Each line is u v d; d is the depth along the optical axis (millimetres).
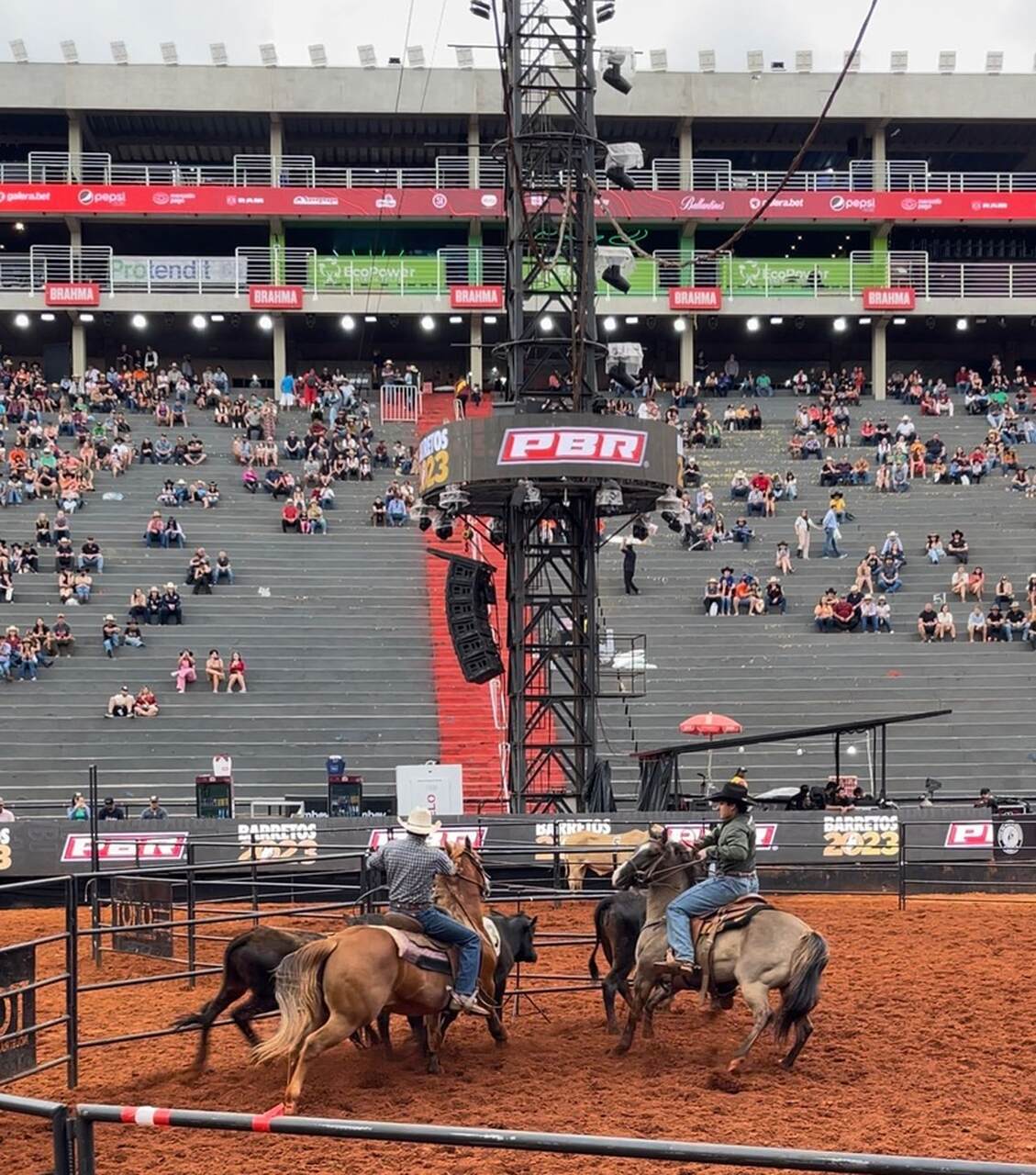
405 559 44188
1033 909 22562
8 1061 11094
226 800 27594
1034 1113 10633
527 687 28078
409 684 38344
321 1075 12008
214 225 62750
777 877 24484
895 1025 13695
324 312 58688
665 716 36875
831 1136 9961
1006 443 52688
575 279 27578
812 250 66125
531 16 27641
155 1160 9672
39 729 35219
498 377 28234
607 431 25906
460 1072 12062
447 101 60969
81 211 58750
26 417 50469
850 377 61531
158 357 64250
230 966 11961
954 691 38125
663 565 44562
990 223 62156
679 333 64312
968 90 62281
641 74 61312
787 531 46781
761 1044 13000
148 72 60219
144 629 39031
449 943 11703
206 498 46344
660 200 60188
